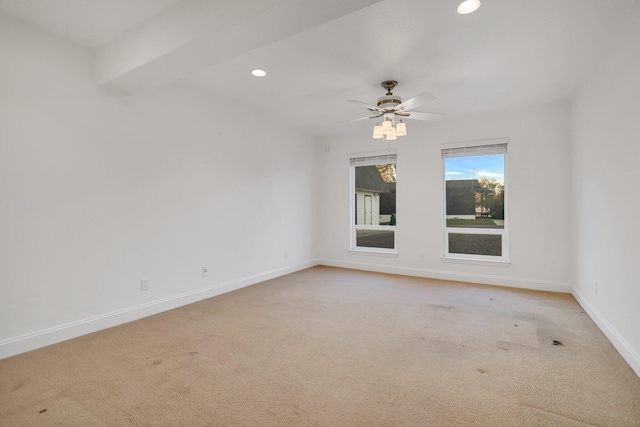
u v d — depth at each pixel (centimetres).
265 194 488
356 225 591
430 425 165
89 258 286
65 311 270
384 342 267
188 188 373
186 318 324
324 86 363
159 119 342
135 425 166
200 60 246
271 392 195
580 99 361
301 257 570
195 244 381
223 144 415
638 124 213
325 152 609
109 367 225
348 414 174
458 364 229
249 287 446
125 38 263
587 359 235
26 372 217
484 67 311
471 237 487
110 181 301
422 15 227
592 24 238
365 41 264
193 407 181
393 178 553
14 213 242
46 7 228
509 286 449
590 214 326
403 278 502
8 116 239
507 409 177
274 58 296
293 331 291
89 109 286
